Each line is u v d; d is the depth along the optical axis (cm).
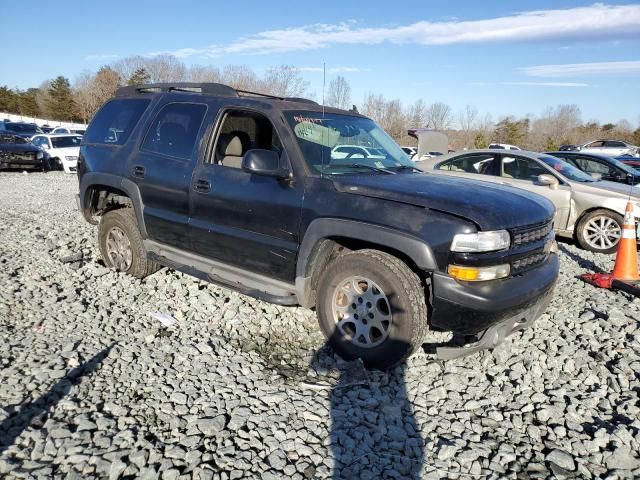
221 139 460
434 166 932
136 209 509
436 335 434
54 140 2075
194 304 481
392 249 364
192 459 266
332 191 377
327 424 305
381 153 468
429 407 334
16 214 904
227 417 308
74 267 572
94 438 279
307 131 423
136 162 510
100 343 394
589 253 786
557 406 334
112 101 586
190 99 489
